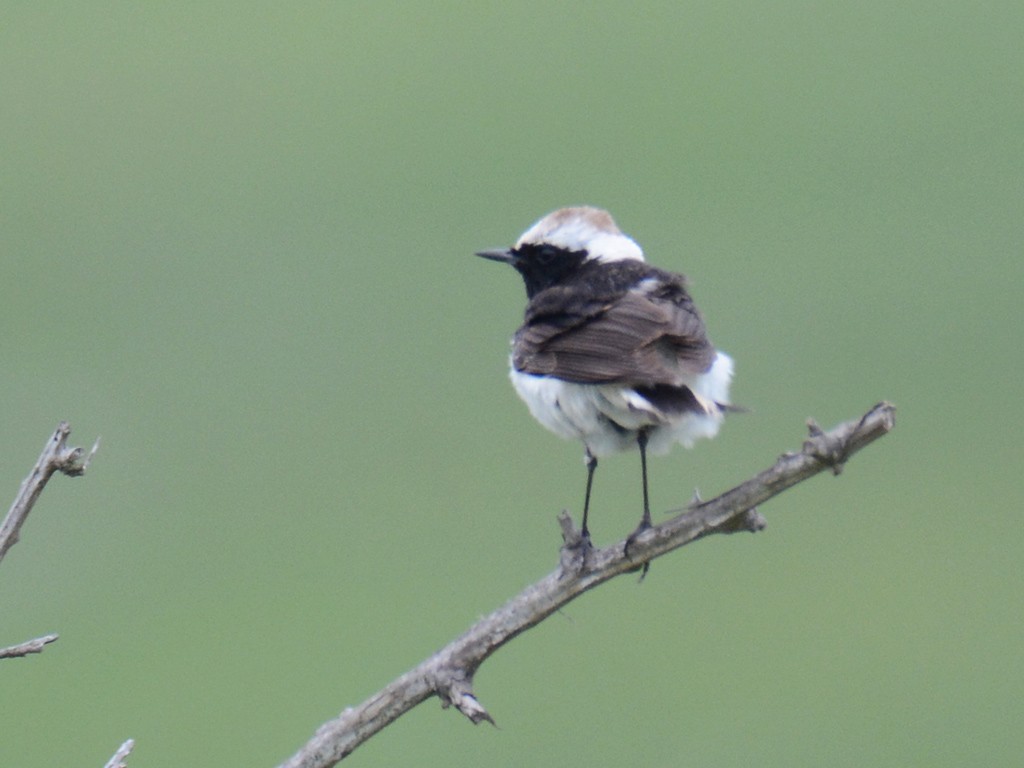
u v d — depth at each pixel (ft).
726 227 62.95
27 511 18.58
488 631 21.81
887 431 21.93
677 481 49.85
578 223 34.01
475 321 58.95
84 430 52.65
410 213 65.92
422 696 21.38
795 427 51.70
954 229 62.13
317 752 21.04
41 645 18.42
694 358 28.17
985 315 56.90
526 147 71.56
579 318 28.84
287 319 59.47
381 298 59.88
